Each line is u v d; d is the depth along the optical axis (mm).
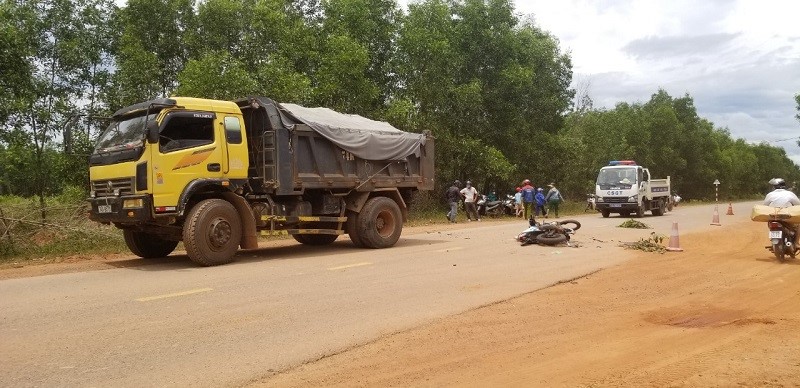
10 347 5781
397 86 27953
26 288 8867
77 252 13430
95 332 6305
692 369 5039
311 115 13625
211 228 11148
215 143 11570
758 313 7262
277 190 12438
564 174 37688
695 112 67812
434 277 9805
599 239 15859
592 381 4801
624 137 54594
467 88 28719
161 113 10930
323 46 24734
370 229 14133
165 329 6438
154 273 10305
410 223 23500
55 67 19641
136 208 10633
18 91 16484
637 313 7270
